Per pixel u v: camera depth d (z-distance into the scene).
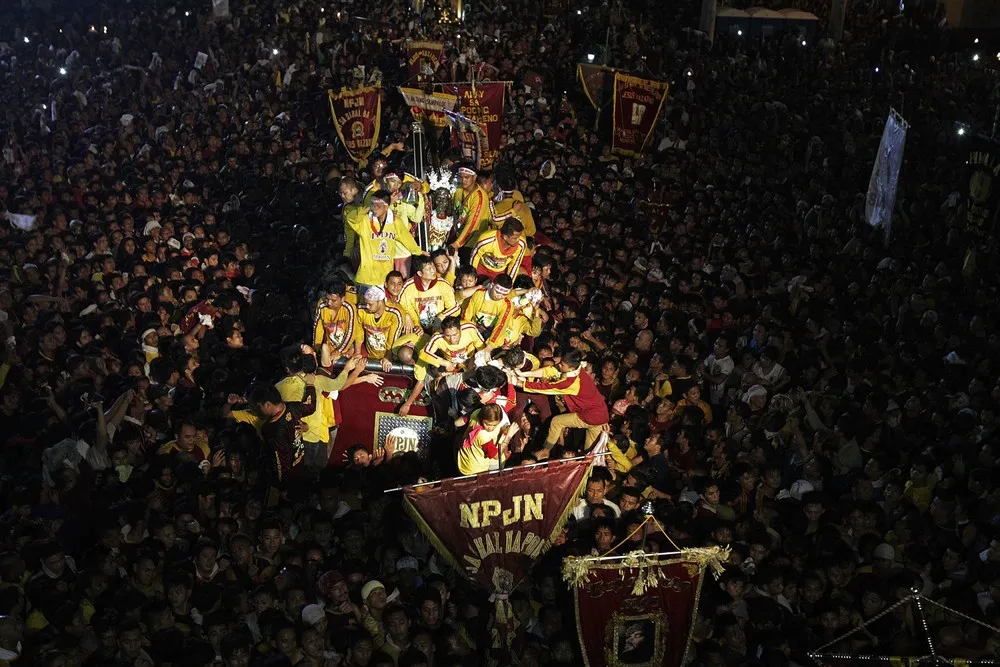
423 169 13.62
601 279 14.15
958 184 18.09
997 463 9.58
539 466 8.09
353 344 10.55
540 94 24.81
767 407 11.16
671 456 10.38
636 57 27.19
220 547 8.55
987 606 7.98
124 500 9.11
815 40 33.50
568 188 17.80
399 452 10.34
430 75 23.36
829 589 8.34
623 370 11.72
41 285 13.65
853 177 19.72
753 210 17.34
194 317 12.51
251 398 9.77
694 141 21.45
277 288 13.63
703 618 7.77
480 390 9.34
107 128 21.22
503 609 7.94
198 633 7.87
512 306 11.10
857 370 11.66
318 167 18.92
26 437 10.19
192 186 17.81
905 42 32.69
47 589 7.78
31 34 29.73
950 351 12.02
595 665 7.31
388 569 8.45
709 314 13.25
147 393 10.69
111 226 14.91
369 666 7.52
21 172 18.59
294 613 7.88
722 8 33.91
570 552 8.62
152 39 28.67
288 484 9.92
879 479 9.75
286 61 26.55
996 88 26.61
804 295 14.14
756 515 9.41
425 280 10.91
